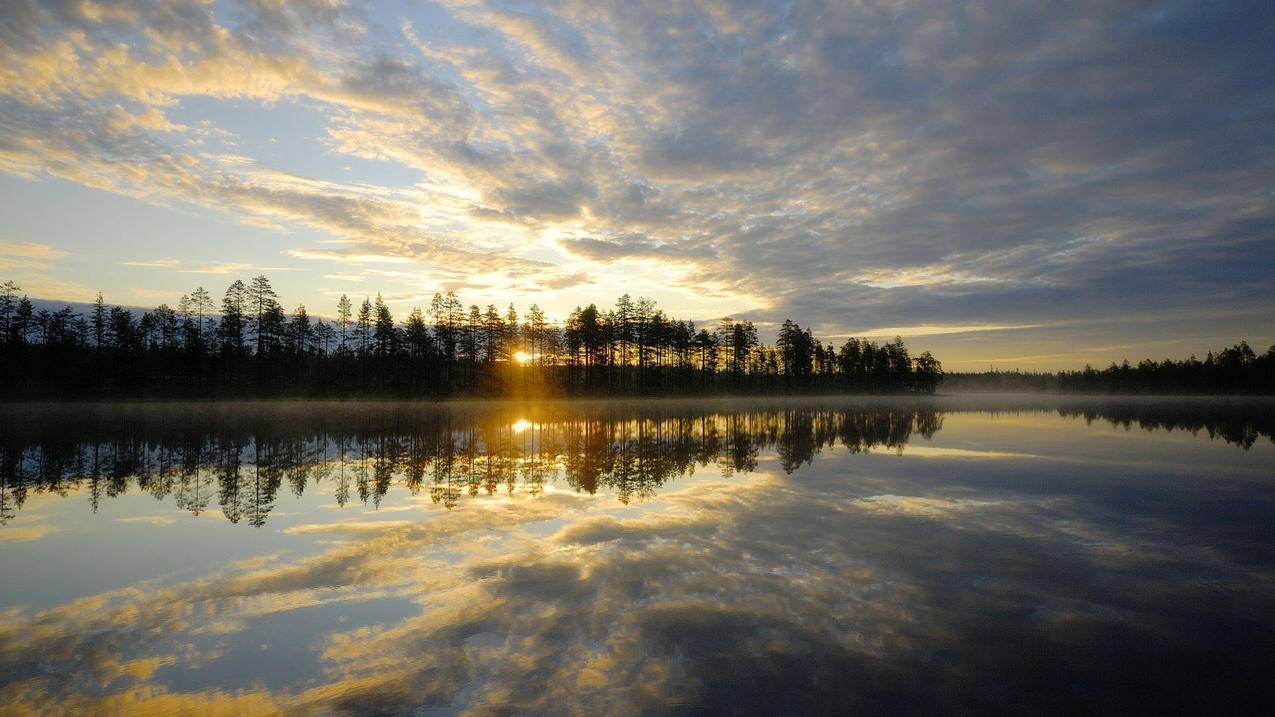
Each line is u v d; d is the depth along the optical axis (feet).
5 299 216.33
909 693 15.90
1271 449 73.82
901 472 54.08
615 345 283.38
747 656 17.90
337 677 16.76
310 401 219.20
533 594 23.03
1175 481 49.70
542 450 73.15
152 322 237.86
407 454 69.46
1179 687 16.51
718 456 66.44
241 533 33.01
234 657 18.04
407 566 26.66
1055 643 19.08
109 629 20.20
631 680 16.47
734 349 312.71
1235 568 26.84
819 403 250.16
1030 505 39.88
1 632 20.02
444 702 15.43
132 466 59.82
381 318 253.03
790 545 29.89
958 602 22.47
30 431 100.07
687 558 27.61
